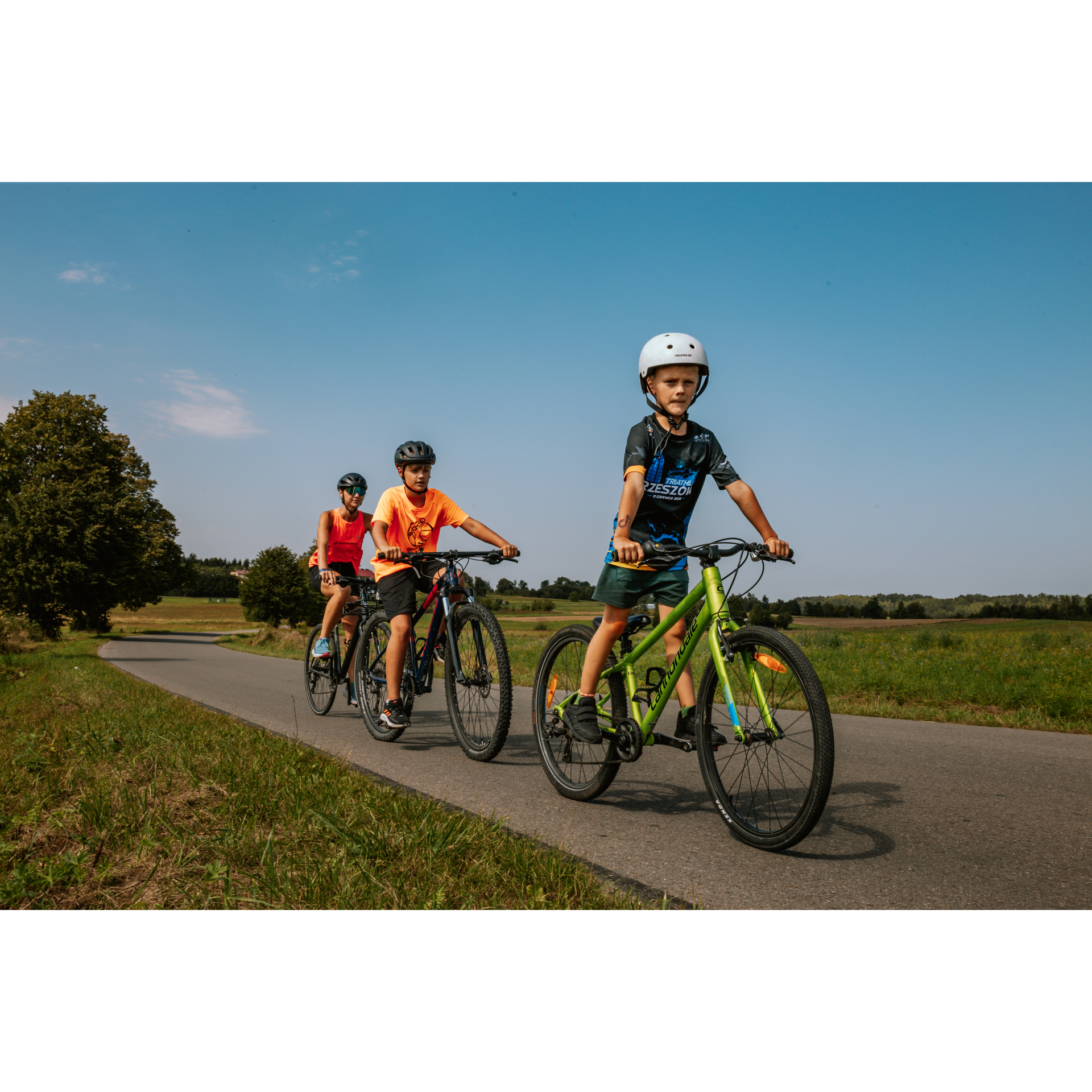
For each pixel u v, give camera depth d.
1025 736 5.73
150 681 10.96
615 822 3.49
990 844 3.12
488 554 5.00
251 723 6.52
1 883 2.59
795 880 2.73
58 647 27.08
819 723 2.77
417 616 5.45
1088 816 3.53
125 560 39.38
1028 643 17.27
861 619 45.47
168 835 2.99
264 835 3.06
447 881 2.58
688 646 3.34
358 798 3.53
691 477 3.50
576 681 3.98
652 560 3.28
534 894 2.50
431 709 7.71
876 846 3.11
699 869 2.85
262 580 70.31
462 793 4.04
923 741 5.50
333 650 6.96
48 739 5.07
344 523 6.77
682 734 3.47
